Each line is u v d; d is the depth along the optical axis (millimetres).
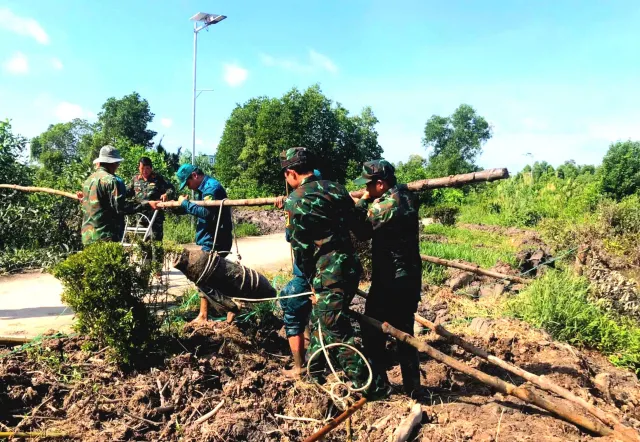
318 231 3689
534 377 3918
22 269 9516
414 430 3658
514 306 7402
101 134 51875
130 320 4156
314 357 4055
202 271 4652
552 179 31938
